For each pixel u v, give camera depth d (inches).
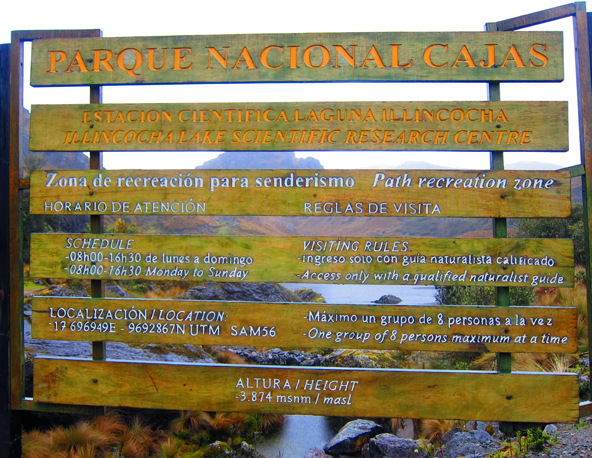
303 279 141.6
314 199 142.9
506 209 139.4
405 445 197.9
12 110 149.5
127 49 149.7
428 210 140.6
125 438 199.9
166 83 148.3
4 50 151.6
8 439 145.9
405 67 144.1
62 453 179.8
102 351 148.0
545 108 141.1
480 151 141.7
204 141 146.5
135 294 467.5
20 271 148.2
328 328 141.1
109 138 148.3
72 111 148.9
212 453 200.7
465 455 171.2
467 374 139.4
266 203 143.4
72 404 147.9
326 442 241.0
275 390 142.9
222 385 143.9
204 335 143.3
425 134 142.5
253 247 142.9
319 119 144.6
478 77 142.6
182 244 144.4
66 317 145.9
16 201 147.9
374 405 140.9
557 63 142.0
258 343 141.9
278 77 145.7
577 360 217.0
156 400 144.7
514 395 138.3
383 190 141.8
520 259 137.9
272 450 227.3
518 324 138.2
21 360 147.9
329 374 141.7
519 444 159.0
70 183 147.3
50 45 151.2
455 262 139.2
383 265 140.5
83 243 146.0
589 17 141.0
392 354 328.2
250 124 145.7
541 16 142.3
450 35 143.9
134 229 716.0
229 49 147.3
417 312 139.7
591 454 141.5
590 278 137.3
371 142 143.5
